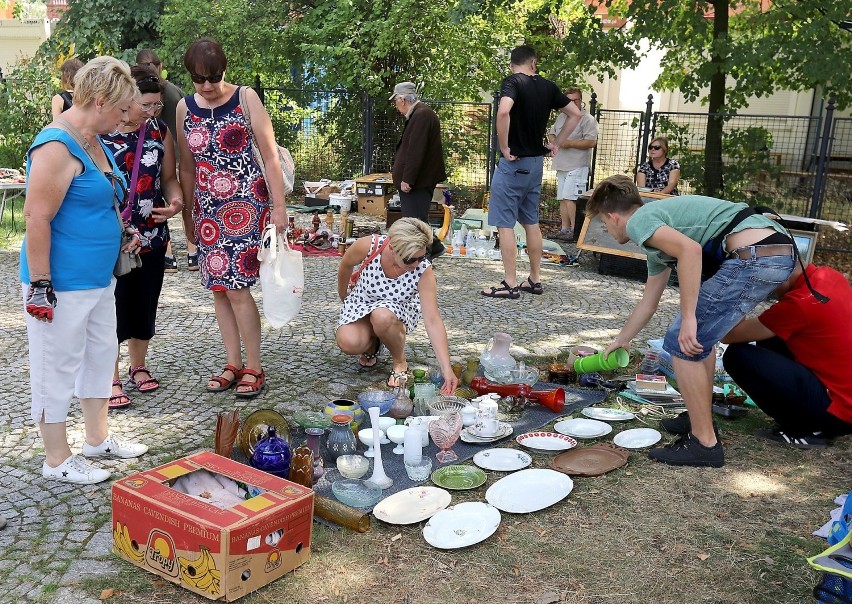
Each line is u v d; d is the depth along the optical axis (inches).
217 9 493.0
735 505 137.1
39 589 109.2
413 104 298.5
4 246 325.7
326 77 487.2
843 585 98.5
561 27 541.3
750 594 112.4
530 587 113.1
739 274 141.0
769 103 614.9
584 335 234.4
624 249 309.4
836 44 354.3
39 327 130.0
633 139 441.1
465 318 249.8
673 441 163.0
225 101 167.9
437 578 114.8
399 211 375.2
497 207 271.7
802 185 379.9
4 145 498.3
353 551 121.0
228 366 186.2
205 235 174.2
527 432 164.1
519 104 261.7
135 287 171.3
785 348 165.3
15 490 136.1
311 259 327.9
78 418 166.7
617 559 120.3
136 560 114.7
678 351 148.2
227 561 104.5
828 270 159.0
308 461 132.0
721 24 397.7
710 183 401.7
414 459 145.6
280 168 173.2
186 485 122.6
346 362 204.7
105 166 135.4
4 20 718.5
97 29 561.6
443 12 459.2
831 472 150.6
